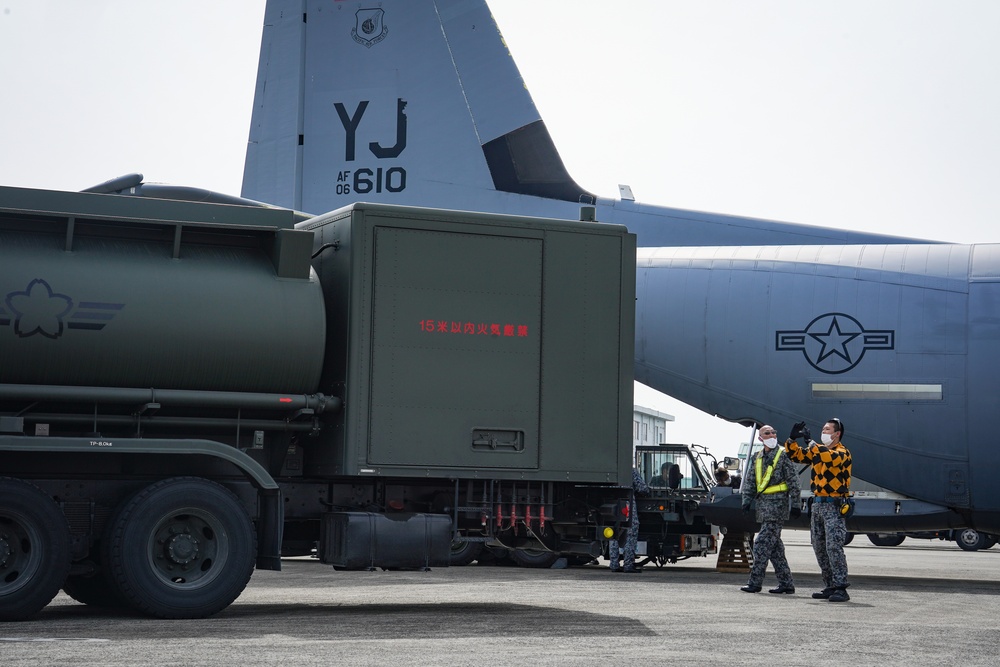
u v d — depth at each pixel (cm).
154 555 808
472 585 1252
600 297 930
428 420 871
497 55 1546
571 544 973
